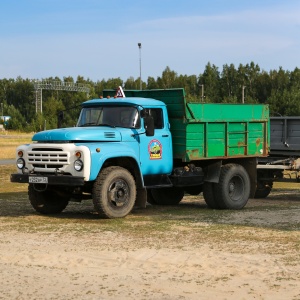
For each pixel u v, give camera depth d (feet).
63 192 48.47
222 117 52.80
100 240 37.17
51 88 387.96
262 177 62.03
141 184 48.21
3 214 49.52
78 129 46.93
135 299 24.59
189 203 59.41
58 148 45.32
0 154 144.56
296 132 60.90
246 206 56.13
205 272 28.71
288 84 323.98
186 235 38.60
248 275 28.09
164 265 30.22
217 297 24.77
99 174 45.80
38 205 49.21
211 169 53.36
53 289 26.16
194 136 50.75
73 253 33.37
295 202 59.82
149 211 51.90
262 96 328.08
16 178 46.98
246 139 55.11
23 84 484.74
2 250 34.35
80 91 374.22
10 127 370.53
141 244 35.73
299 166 60.03
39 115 340.18
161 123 49.90
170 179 51.08
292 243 35.58
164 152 49.90
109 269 29.63
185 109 49.78
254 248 34.19
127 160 48.16
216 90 336.08
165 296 24.94
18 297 25.00
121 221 45.03
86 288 26.25
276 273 28.40
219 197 53.01
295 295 24.99
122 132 47.24
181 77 353.72
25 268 30.04
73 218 46.96
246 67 338.34
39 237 38.42
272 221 44.88
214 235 38.50
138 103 48.42
